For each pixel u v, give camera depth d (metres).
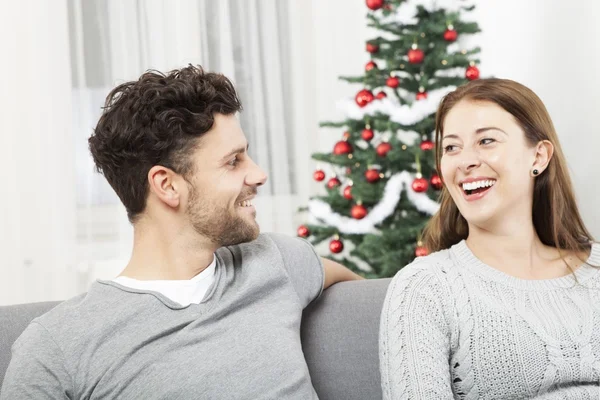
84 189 3.55
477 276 1.42
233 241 1.43
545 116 1.46
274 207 3.82
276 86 3.83
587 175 3.57
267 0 3.82
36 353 1.25
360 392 1.48
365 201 2.90
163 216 1.40
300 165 3.92
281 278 1.46
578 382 1.35
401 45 2.97
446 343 1.37
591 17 3.49
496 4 3.82
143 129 1.37
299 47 3.92
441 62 2.92
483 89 1.45
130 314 1.32
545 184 1.48
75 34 3.56
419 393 1.30
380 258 2.83
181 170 1.38
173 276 1.41
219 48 3.74
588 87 3.53
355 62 4.00
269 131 3.83
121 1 3.59
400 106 2.85
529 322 1.36
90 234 3.54
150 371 1.29
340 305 1.54
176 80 1.39
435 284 1.40
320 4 3.96
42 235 3.52
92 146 1.43
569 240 1.48
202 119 1.37
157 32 3.63
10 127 3.48
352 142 3.00
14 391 1.21
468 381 1.37
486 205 1.41
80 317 1.30
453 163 1.43
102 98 3.59
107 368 1.27
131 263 1.43
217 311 1.37
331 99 3.99
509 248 1.44
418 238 2.78
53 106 3.53
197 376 1.29
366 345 1.50
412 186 2.78
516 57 3.79
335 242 2.92
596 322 1.38
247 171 1.44
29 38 3.51
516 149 1.42
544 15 3.66
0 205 3.47
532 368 1.34
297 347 1.39
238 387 1.30
